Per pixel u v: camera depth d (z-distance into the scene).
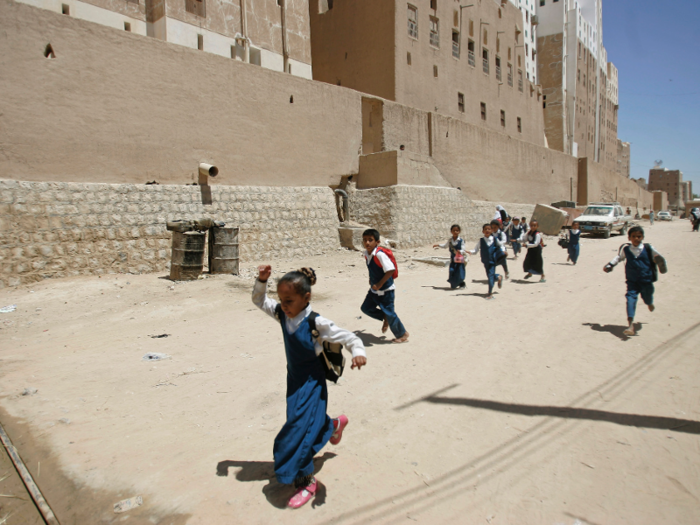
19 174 10.16
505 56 34.19
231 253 11.35
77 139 11.06
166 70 12.77
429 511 2.56
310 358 2.81
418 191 18.98
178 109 13.05
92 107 11.32
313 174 17.12
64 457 3.17
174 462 3.11
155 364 5.19
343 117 18.33
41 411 3.91
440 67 26.89
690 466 2.98
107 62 11.59
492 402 4.02
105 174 11.55
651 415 3.71
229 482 2.86
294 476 2.54
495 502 2.63
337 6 26.11
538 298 8.78
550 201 34.59
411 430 3.54
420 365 5.05
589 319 6.96
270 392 4.33
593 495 2.69
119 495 2.74
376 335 6.36
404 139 21.23
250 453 3.23
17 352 5.72
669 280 10.17
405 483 2.83
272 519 2.50
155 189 12.27
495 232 9.02
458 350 5.57
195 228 10.70
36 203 10.18
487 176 26.98
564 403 3.97
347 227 17.47
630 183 52.62
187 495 2.71
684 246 18.42
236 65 14.51
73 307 8.18
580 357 5.17
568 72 49.59
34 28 10.40
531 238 10.92
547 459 3.09
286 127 16.09
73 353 5.66
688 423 3.57
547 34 49.47
